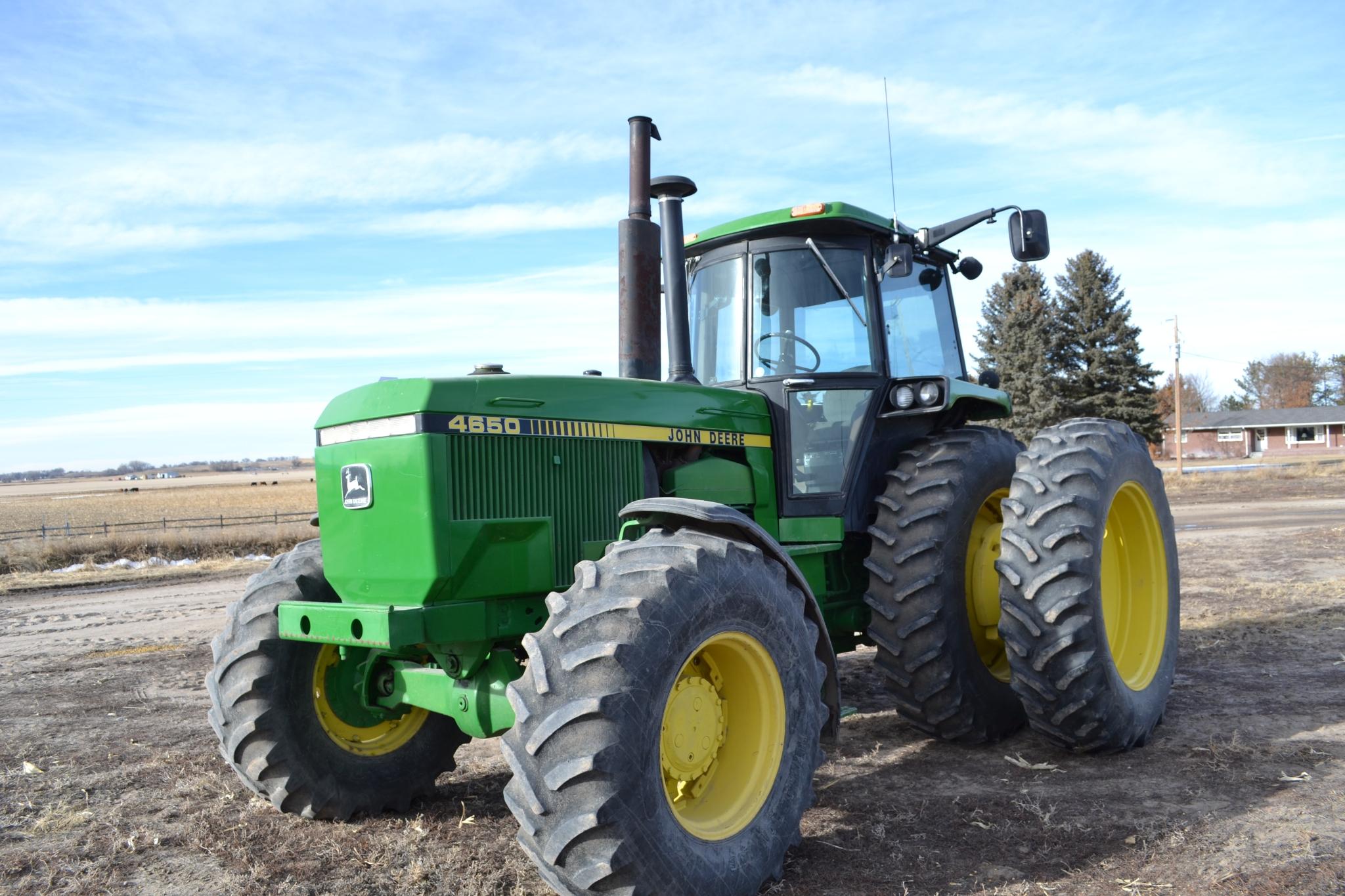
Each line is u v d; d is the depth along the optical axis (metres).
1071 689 4.08
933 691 4.40
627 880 2.65
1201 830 3.35
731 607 3.04
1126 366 36.50
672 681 2.83
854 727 5.05
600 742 2.65
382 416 3.38
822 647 3.61
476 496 3.35
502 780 4.47
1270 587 8.61
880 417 4.84
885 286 5.03
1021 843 3.35
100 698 6.47
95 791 4.36
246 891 3.20
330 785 3.85
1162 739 4.50
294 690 3.81
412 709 4.16
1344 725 4.53
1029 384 36.59
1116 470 4.40
